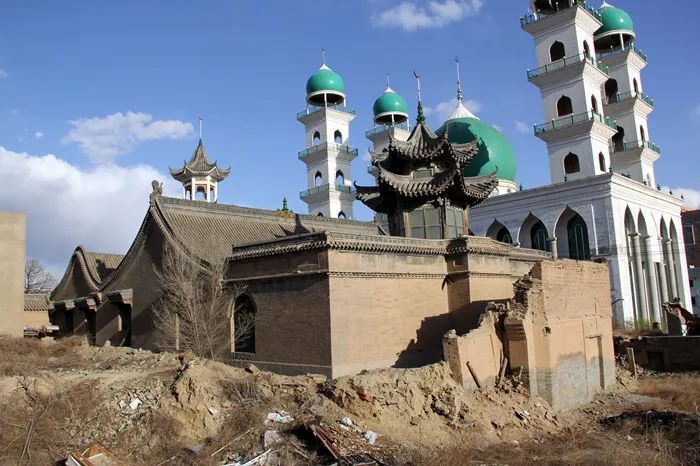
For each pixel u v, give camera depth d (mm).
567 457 20766
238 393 22500
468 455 20344
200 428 21109
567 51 58500
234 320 32812
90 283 44750
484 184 38531
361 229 48219
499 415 24656
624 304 51344
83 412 21500
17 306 38500
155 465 19188
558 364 28812
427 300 33031
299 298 29344
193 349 31938
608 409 30094
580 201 54094
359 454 19203
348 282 28891
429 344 32531
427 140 37250
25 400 21875
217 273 32250
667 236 63719
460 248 33750
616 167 68625
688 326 46312
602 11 69875
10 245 38656
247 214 40812
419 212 36719
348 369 28156
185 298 32406
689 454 20766
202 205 38688
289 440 19938
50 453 19516
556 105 58875
